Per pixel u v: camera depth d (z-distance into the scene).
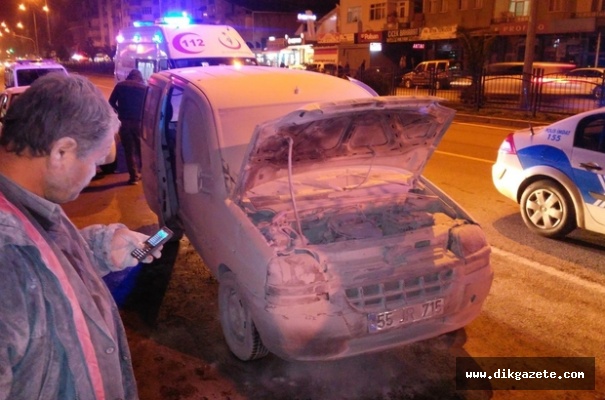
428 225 3.74
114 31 85.25
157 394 3.43
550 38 34.38
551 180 5.89
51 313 1.29
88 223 6.82
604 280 4.92
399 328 3.22
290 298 3.01
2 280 1.19
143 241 1.79
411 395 3.42
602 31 31.44
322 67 35.31
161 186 5.27
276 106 4.30
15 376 1.24
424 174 8.92
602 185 5.36
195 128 4.35
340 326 3.08
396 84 23.66
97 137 1.41
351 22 45.22
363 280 3.13
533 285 4.84
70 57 88.38
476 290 3.45
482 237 3.55
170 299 4.71
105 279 5.08
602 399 3.38
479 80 18.70
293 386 3.51
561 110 17.12
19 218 1.26
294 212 3.47
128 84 8.12
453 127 14.96
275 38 45.78
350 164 4.12
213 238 3.83
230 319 3.77
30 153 1.36
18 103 1.36
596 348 3.90
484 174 8.92
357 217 3.71
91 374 1.36
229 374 3.64
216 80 4.64
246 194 3.78
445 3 39.06
